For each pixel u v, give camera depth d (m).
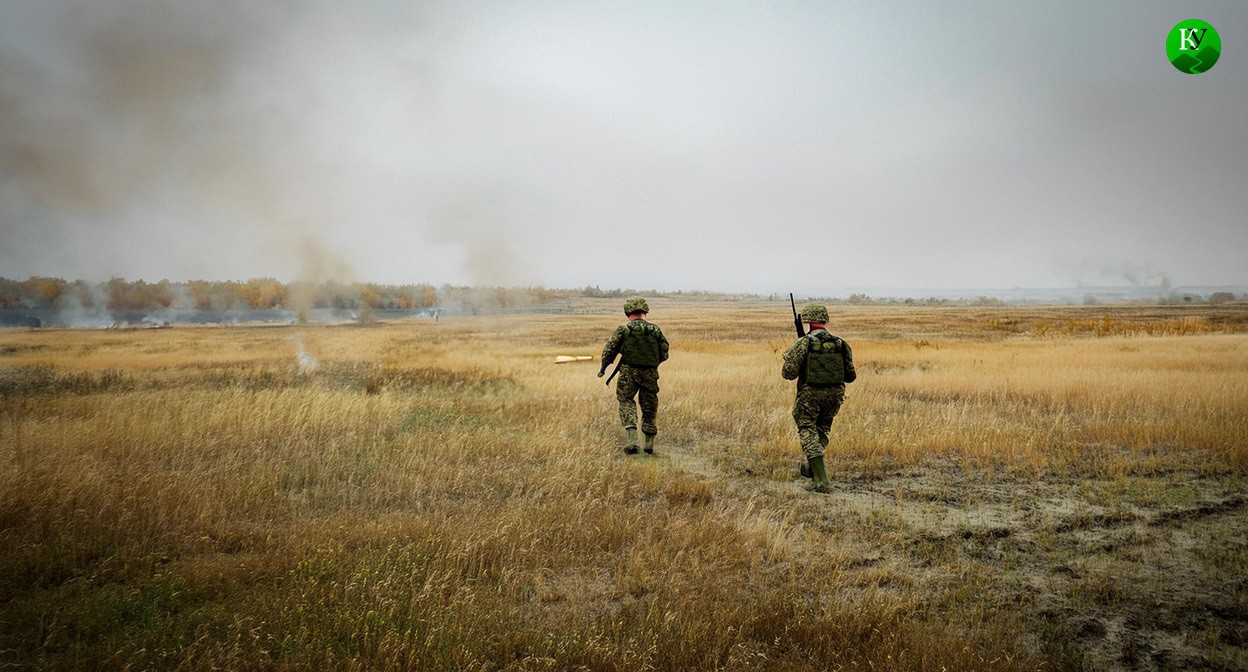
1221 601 3.65
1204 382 11.22
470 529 4.38
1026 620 3.44
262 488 5.43
